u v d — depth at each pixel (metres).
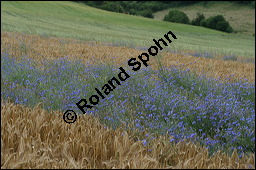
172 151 7.23
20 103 10.68
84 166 6.08
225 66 25.19
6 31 46.38
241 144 8.49
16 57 20.81
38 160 6.10
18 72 14.86
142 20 130.88
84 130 7.93
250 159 6.96
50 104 10.84
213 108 10.52
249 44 93.38
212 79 16.00
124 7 194.00
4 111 8.88
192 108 10.35
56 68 16.67
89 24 95.62
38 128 7.73
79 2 194.12
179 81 14.70
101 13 138.88
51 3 144.38
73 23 92.38
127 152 6.87
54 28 69.25
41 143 6.90
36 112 9.07
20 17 89.81
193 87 13.05
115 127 9.18
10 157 6.16
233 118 9.95
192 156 7.02
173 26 122.94
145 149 7.10
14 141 7.11
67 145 6.82
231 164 6.61
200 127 9.73
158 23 127.62
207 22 144.62
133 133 8.47
